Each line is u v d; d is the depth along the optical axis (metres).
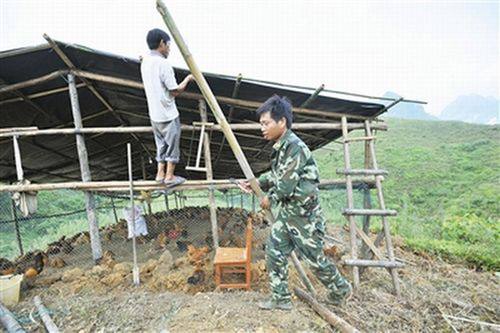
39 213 12.22
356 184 4.36
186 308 2.97
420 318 3.08
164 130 3.71
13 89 4.23
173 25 2.71
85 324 2.81
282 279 2.84
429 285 4.00
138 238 5.76
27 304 3.27
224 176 11.34
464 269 5.09
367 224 4.33
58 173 8.43
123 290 3.58
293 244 2.87
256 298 3.18
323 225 2.82
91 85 4.56
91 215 4.28
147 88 3.63
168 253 4.18
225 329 2.57
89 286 3.65
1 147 5.54
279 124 2.61
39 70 4.17
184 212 8.29
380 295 3.49
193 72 2.94
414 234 7.93
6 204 9.05
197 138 6.26
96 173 9.41
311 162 2.67
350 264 3.57
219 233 5.98
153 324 2.74
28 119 5.28
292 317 2.75
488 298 3.70
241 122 5.50
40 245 8.84
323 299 3.20
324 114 4.52
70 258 5.00
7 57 3.71
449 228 7.90
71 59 4.02
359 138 4.16
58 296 3.46
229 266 3.53
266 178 3.09
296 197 2.62
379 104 4.16
